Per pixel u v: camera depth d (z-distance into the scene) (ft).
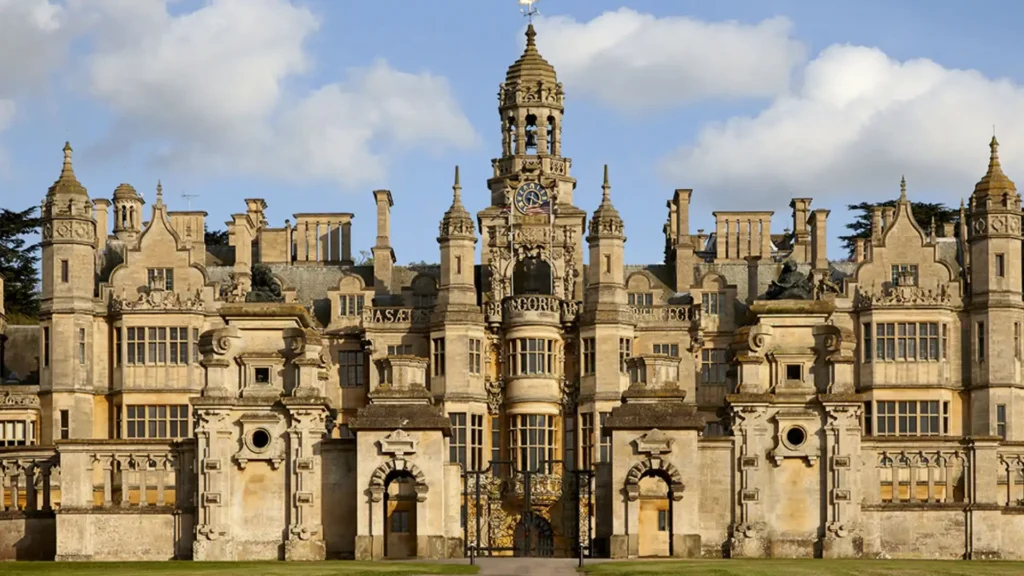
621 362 435.94
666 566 298.56
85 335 435.94
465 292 438.40
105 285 441.68
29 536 358.23
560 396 438.81
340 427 442.09
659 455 338.95
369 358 441.68
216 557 340.80
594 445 432.25
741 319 449.06
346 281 450.30
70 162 442.91
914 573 287.07
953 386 433.48
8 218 569.64
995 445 349.41
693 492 338.75
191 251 445.37
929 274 437.17
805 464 342.23
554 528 419.95
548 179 453.58
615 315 433.89
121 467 349.41
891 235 439.22
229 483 344.08
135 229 476.54
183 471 348.59
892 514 346.33
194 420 346.54
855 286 437.99
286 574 284.00
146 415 435.53
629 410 341.82
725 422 350.23
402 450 339.98
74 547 346.13
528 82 463.83
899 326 434.30
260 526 343.26
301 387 345.92
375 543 338.54
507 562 319.27
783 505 341.82
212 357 346.13
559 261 449.06
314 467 344.08
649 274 456.86
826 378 345.31
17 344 455.22
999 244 433.48
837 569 291.58
